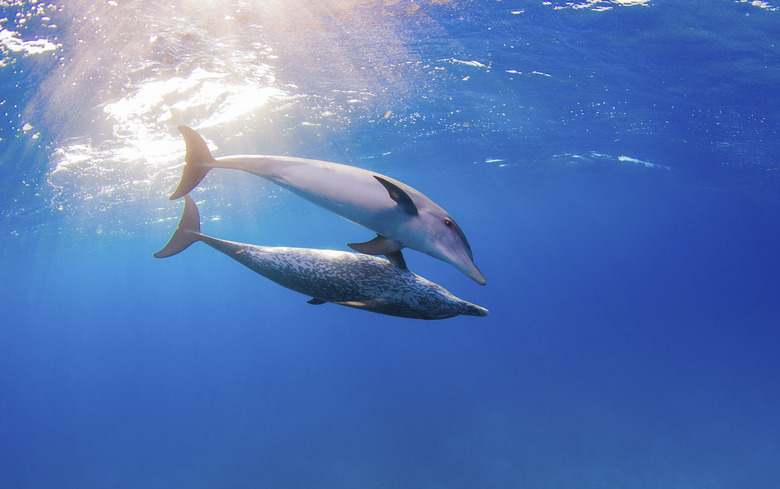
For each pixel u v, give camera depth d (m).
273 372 53.81
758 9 9.57
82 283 64.69
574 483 22.27
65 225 24.05
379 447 27.78
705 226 71.06
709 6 9.49
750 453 24.03
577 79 12.94
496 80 12.79
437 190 33.22
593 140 19.81
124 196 19.58
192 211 2.47
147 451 32.69
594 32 10.53
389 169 23.83
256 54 9.81
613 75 12.75
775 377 36.22
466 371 42.66
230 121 13.04
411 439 28.38
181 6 7.75
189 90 10.72
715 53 11.52
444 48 10.85
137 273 63.25
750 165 25.66
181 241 2.42
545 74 12.56
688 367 39.94
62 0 7.11
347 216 2.32
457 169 25.78
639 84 13.39
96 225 25.77
